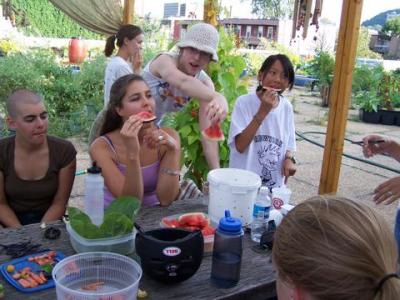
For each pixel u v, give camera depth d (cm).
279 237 95
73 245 182
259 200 219
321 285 86
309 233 90
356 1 338
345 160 746
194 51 271
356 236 87
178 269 154
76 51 1123
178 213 232
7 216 249
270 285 167
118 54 478
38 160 253
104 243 174
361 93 1145
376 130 1009
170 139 242
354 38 346
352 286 84
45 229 202
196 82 263
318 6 647
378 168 704
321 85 1353
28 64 813
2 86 737
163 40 1153
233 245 160
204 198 256
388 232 90
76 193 500
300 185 600
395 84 1152
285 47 1702
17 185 251
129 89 233
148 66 294
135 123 213
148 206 241
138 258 176
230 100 387
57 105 779
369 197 566
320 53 1416
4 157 250
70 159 261
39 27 1686
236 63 396
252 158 309
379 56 2059
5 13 1537
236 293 158
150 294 153
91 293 136
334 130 367
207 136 244
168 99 296
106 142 241
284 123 314
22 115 239
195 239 157
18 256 175
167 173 242
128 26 470
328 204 95
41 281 158
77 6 607
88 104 784
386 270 85
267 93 283
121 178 231
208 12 401
